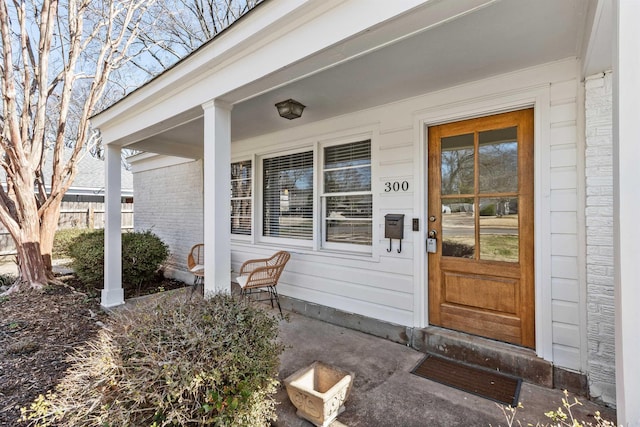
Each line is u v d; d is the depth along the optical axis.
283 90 2.83
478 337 2.71
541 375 2.33
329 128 3.72
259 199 4.73
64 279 5.96
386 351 2.89
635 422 1.04
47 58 5.29
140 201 7.25
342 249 3.76
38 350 3.07
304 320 3.72
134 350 1.68
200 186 5.54
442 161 2.93
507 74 2.49
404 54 2.17
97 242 5.55
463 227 2.81
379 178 3.28
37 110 5.37
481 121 2.71
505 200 2.61
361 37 1.69
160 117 3.14
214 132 2.56
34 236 5.26
